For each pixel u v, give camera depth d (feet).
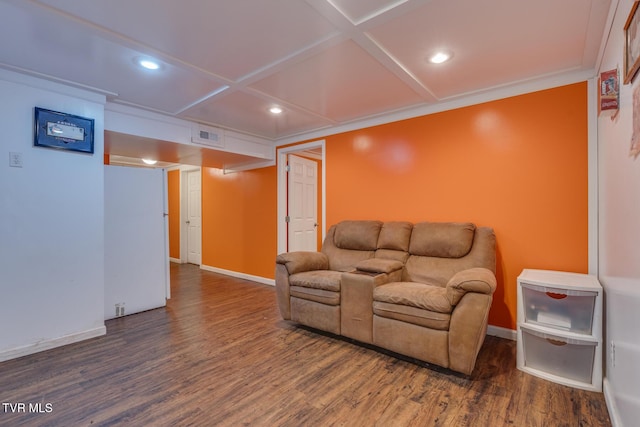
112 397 5.82
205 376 6.57
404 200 10.41
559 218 7.74
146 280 11.07
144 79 8.05
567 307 6.29
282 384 6.28
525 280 6.62
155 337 8.66
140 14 5.43
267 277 15.16
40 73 7.61
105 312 10.10
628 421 4.38
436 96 9.20
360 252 10.31
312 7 5.27
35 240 7.77
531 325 6.52
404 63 7.23
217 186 18.01
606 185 6.14
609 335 5.59
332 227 11.52
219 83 8.32
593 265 7.23
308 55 6.86
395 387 6.16
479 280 6.25
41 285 7.84
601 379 5.86
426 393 5.95
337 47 6.53
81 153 8.56
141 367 6.96
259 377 6.54
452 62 7.16
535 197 8.06
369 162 11.32
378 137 11.09
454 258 8.41
